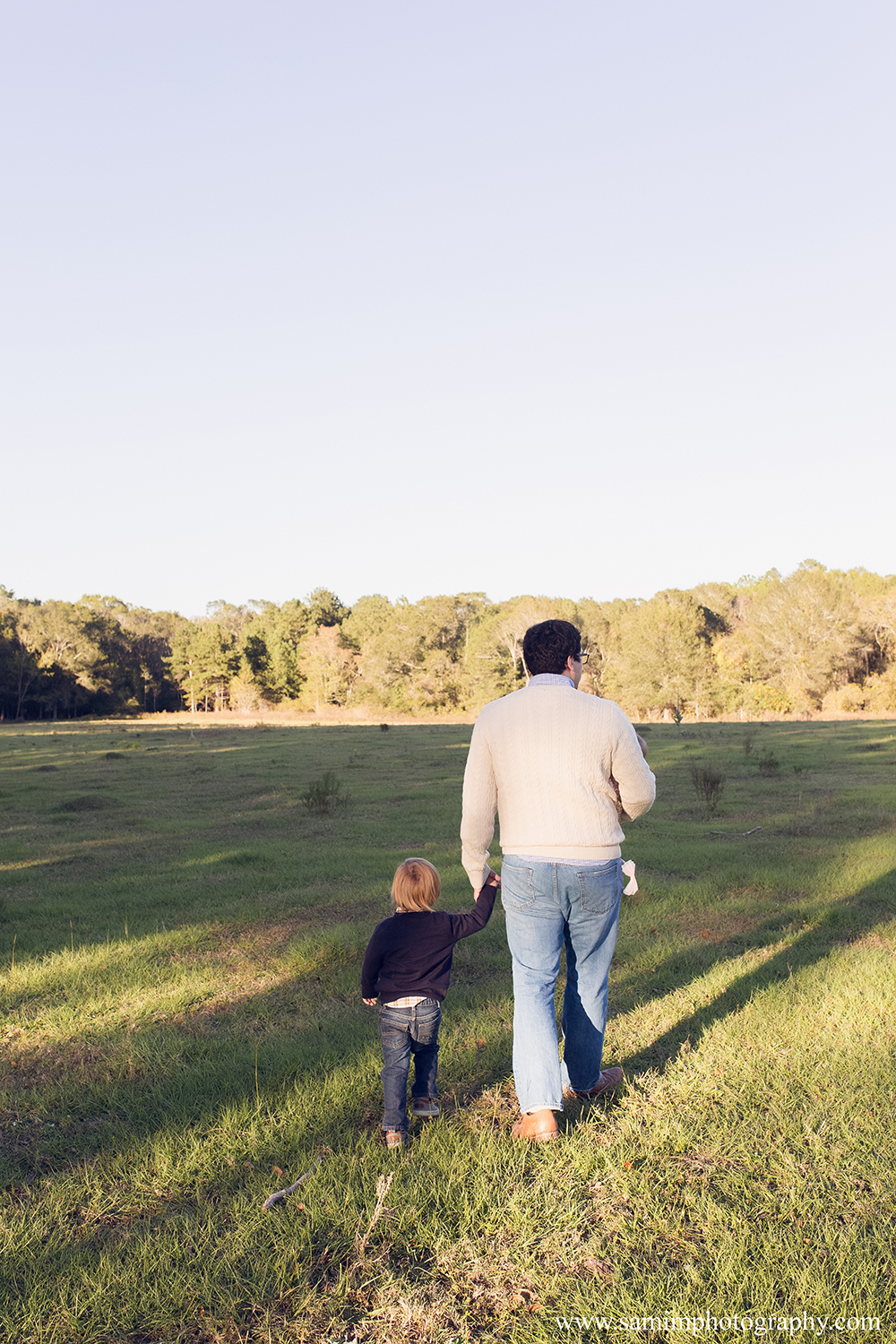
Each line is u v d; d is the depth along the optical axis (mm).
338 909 7324
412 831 11945
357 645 95625
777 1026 4098
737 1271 2299
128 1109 3508
